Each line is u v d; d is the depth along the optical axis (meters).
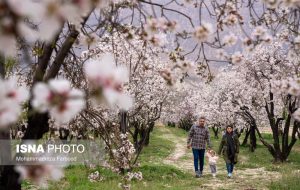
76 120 7.87
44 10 1.37
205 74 4.10
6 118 1.58
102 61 1.55
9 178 4.93
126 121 14.39
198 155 15.49
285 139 21.78
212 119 32.84
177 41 3.63
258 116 26.69
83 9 1.47
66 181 12.09
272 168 18.28
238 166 19.45
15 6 1.34
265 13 4.56
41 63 4.66
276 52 20.62
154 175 14.82
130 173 10.58
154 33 3.15
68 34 4.86
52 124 6.84
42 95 1.49
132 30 4.09
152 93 20.41
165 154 27.03
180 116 59.88
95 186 11.41
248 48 3.82
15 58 5.04
